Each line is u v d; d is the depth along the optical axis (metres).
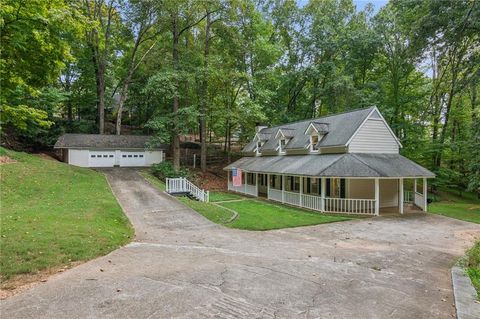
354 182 19.69
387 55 31.05
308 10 34.69
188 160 36.75
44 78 8.96
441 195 29.47
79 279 6.21
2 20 6.69
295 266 7.61
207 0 27.48
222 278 6.49
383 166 17.81
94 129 38.00
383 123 19.92
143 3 29.25
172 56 29.89
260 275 6.80
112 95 41.03
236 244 10.05
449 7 18.77
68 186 18.14
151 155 32.19
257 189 25.67
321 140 21.22
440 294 6.18
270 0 36.19
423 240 11.73
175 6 27.22
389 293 6.11
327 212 17.70
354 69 32.62
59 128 33.94
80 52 28.36
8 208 12.16
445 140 32.38
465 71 22.62
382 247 10.46
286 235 11.98
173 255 8.27
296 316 4.90
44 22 7.78
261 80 34.06
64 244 7.98
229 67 30.97
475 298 5.80
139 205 16.08
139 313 4.81
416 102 31.11
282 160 24.00
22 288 5.71
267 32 34.56
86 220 10.91
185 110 27.39
